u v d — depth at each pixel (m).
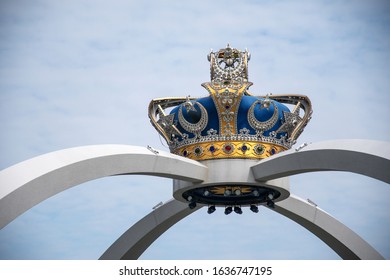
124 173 54.34
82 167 50.91
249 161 61.28
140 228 73.38
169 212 71.94
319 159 54.78
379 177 49.75
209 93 61.09
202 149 61.84
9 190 46.25
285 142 63.44
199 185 61.44
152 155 56.34
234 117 61.31
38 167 48.62
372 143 51.19
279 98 65.62
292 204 72.50
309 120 64.50
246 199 66.38
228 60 64.12
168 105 66.12
